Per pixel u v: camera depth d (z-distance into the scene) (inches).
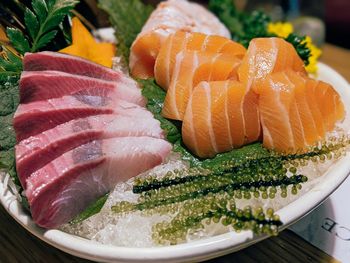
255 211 6.4
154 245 6.8
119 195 7.3
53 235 6.8
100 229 7.2
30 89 7.6
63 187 7.0
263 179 7.1
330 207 8.8
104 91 8.1
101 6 10.9
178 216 6.7
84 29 10.1
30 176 7.0
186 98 8.3
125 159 7.4
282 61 8.3
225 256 7.9
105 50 10.3
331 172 7.5
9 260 8.2
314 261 7.8
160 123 8.3
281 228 6.7
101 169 7.2
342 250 8.0
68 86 7.8
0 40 9.4
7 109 8.0
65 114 7.5
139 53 9.5
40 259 8.1
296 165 7.4
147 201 7.0
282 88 7.9
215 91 7.9
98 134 7.4
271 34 11.8
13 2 9.8
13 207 7.2
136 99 8.4
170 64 8.8
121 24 10.9
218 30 10.9
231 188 6.9
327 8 18.5
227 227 6.9
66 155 7.1
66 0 9.4
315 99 8.2
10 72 8.7
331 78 10.6
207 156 8.1
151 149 7.6
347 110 9.5
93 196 7.4
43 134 7.3
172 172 7.4
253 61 8.2
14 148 7.5
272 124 8.0
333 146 7.5
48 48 9.7
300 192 7.4
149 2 13.1
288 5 17.7
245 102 8.0
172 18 10.0
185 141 8.1
